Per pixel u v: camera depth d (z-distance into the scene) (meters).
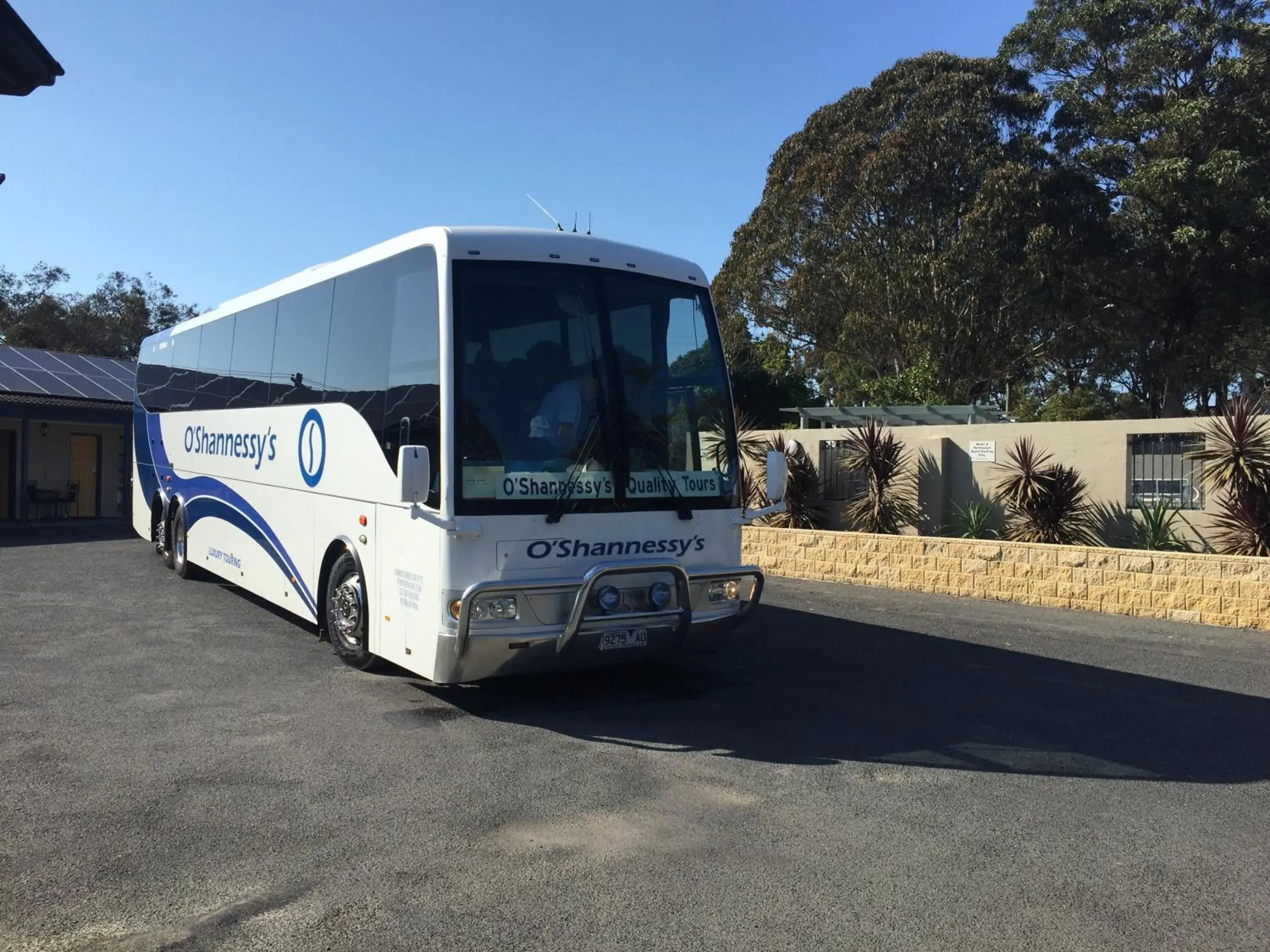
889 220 30.67
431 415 6.68
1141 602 11.80
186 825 4.89
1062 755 6.38
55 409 23.12
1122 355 38.06
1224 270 31.16
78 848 4.58
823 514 16.69
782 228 34.16
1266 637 10.60
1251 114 30.16
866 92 32.72
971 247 28.39
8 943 3.69
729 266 36.78
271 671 8.26
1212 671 8.96
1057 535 13.77
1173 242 29.98
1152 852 4.78
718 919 4.00
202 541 12.59
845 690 8.05
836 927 3.95
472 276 6.77
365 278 7.95
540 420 6.81
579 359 7.05
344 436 8.13
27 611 10.84
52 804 5.13
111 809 5.08
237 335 11.21
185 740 6.29
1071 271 29.86
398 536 7.14
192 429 12.93
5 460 24.22
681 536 7.28
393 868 4.44
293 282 9.55
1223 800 5.55
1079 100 32.81
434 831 4.88
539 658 6.71
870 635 10.46
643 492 7.12
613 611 6.86
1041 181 28.28
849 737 6.71
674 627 7.13
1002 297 29.72
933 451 15.83
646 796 5.44
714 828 4.99
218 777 5.61
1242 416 12.41
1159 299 33.09
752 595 7.66
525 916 3.99
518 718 7.01
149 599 11.87
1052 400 38.44
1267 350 37.97
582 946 3.76
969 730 6.94
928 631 10.73
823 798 5.48
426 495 6.33
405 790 5.46
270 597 9.96
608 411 7.05
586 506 6.84
